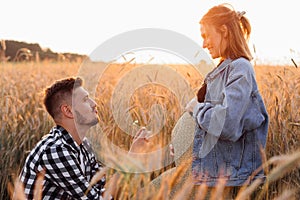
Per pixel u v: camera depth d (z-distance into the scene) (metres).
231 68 2.52
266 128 2.62
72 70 10.82
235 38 2.62
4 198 3.81
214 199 1.49
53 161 2.31
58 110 2.39
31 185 2.35
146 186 1.63
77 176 2.32
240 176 2.48
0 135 4.37
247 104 2.48
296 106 3.95
